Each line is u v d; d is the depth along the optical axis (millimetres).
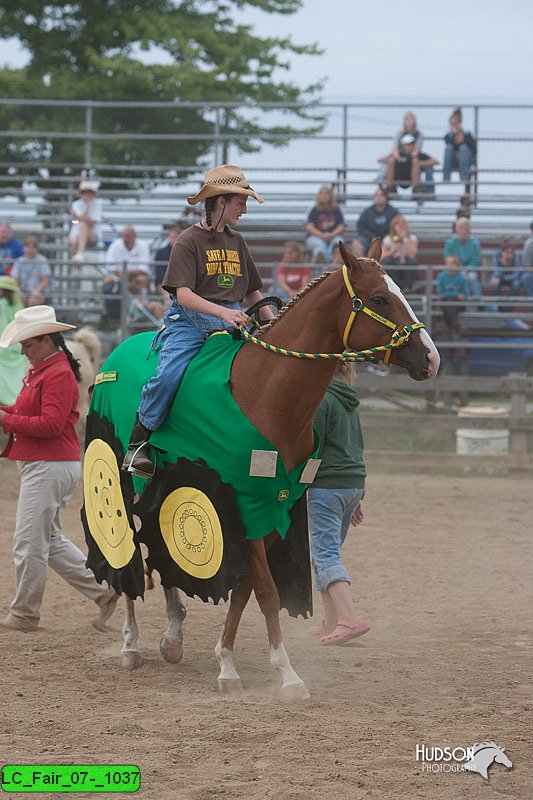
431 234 28797
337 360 8086
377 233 25594
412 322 7801
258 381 8031
